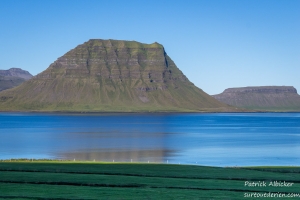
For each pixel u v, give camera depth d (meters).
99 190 47.69
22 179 53.66
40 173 59.34
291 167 73.69
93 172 61.53
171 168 67.69
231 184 52.88
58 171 61.94
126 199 43.59
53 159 92.19
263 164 88.56
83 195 45.06
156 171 63.50
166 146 130.50
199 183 53.06
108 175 58.62
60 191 46.81
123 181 53.47
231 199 44.53
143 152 112.88
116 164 74.75
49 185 50.34
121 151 115.31
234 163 89.81
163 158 99.31
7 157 101.00
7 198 43.28
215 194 46.75
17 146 129.88
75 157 100.88
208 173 62.06
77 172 61.41
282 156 103.88
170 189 49.00
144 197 44.53
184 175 59.88
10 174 57.56
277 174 61.84
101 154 107.81
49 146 129.62
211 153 110.69
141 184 51.69
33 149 120.56
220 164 88.38
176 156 103.56
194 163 89.94
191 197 44.97
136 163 78.69
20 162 76.62
